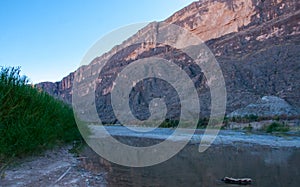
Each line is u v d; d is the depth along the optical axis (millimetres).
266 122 52562
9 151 12508
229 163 16000
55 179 10641
